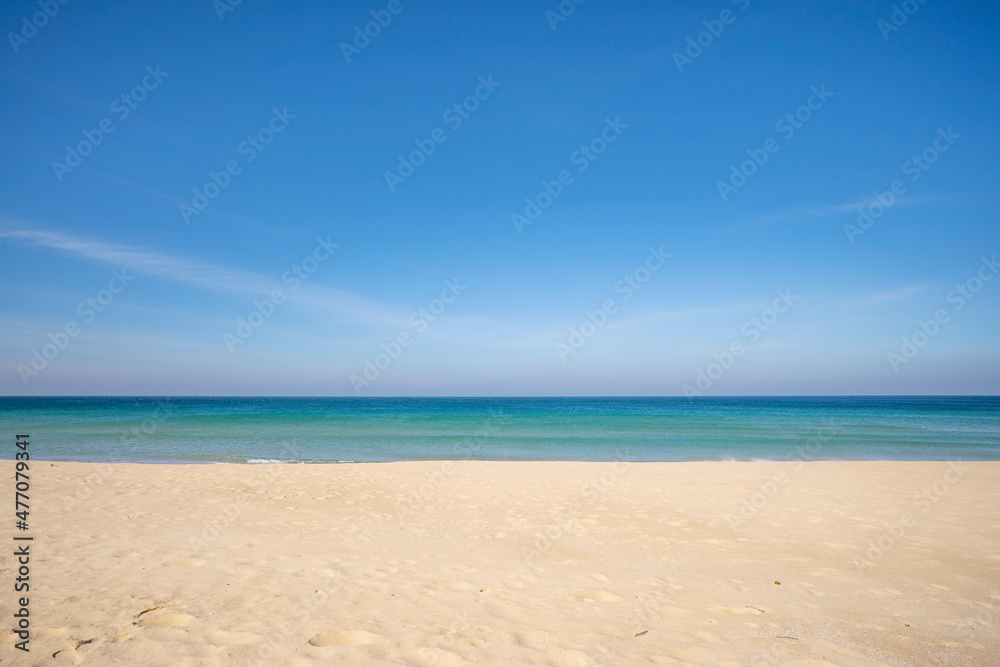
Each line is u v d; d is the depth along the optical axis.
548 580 5.35
